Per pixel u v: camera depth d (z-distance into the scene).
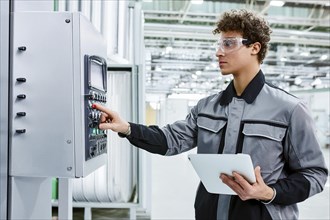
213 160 0.88
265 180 0.95
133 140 1.12
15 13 0.81
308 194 0.93
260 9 4.51
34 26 0.81
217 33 1.03
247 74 1.00
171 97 14.80
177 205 3.96
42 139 0.81
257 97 1.01
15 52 0.81
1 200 0.78
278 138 0.95
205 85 13.55
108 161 2.12
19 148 0.82
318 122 12.23
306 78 11.55
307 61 8.52
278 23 5.23
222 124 1.04
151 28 5.55
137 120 2.07
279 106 0.97
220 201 1.03
